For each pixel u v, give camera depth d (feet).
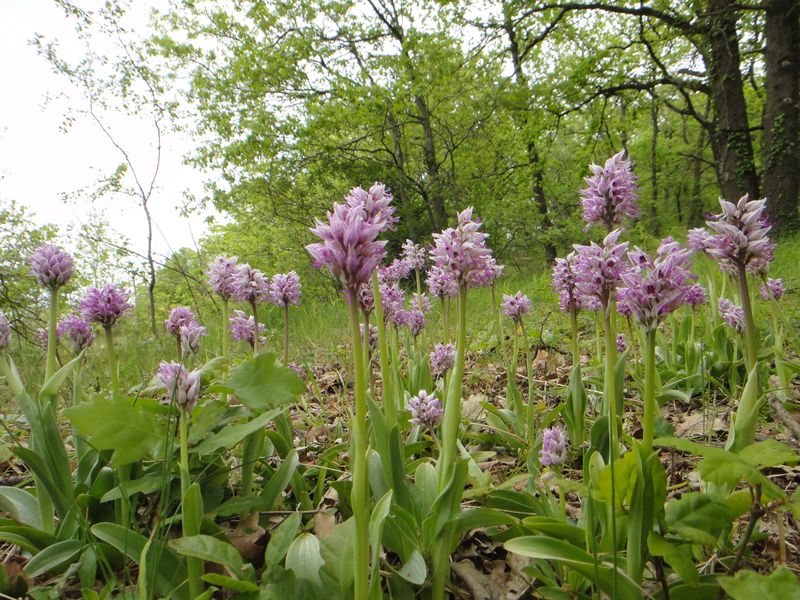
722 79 9.17
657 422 1.62
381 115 12.23
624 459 1.12
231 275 2.08
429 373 2.70
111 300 1.69
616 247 1.26
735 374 2.41
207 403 1.49
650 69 11.67
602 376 2.54
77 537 1.47
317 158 13.26
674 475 1.67
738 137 9.46
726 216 1.37
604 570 1.10
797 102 8.53
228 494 1.70
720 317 3.03
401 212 13.79
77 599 1.35
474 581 1.37
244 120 12.48
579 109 12.22
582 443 1.99
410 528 1.34
